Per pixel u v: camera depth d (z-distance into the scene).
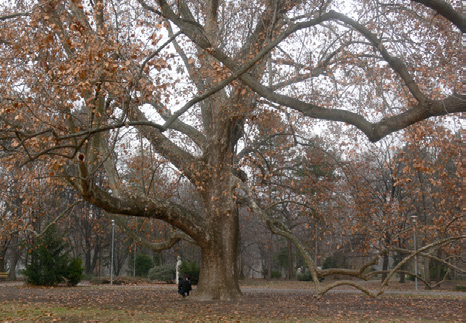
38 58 12.08
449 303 19.38
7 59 12.95
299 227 52.72
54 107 11.69
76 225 45.34
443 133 15.06
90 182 14.20
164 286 32.81
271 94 10.98
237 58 17.16
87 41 11.38
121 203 16.72
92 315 13.88
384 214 22.78
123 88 11.20
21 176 16.19
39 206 18.69
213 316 13.83
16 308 15.72
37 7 12.43
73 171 18.86
